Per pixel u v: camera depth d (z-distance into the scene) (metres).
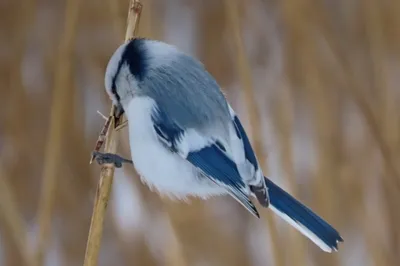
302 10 7.00
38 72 8.43
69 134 7.83
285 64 7.59
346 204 7.02
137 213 7.25
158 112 4.48
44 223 5.66
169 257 6.08
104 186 4.43
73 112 7.88
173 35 9.05
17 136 7.95
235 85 8.29
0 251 7.21
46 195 5.75
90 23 8.28
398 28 8.20
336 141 7.39
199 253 7.33
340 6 9.04
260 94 7.78
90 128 8.07
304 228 4.48
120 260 7.43
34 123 8.14
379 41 7.35
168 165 4.55
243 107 7.64
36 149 7.99
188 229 7.19
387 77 7.20
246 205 4.36
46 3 8.94
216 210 7.76
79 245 7.64
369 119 6.59
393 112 6.99
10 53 8.45
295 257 6.04
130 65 4.59
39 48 8.63
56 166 5.87
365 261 7.08
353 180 7.07
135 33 4.75
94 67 8.22
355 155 7.60
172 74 4.54
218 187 4.66
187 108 4.48
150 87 4.54
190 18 9.20
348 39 8.67
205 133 4.48
